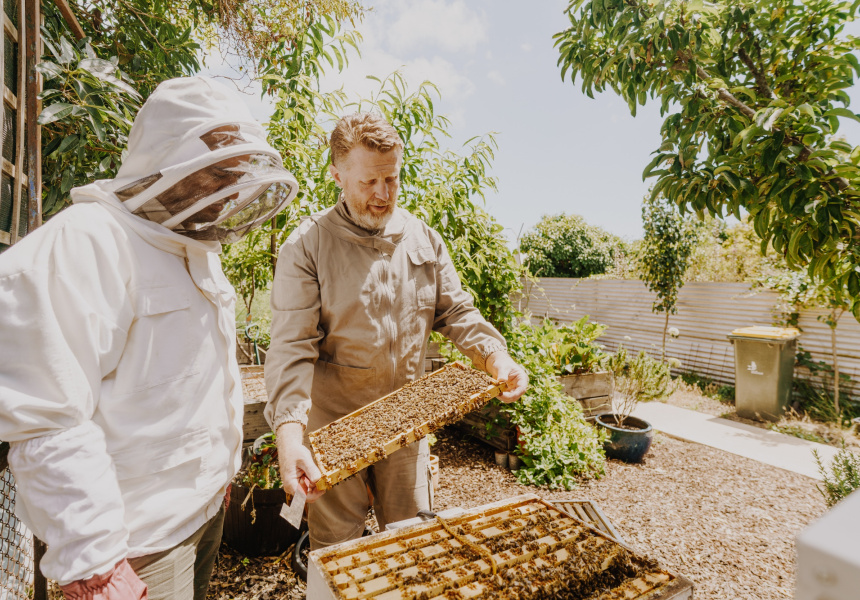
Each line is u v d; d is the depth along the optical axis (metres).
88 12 3.05
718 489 3.91
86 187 1.22
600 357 5.27
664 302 8.18
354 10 3.60
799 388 6.30
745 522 3.37
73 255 1.04
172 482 1.22
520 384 1.76
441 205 3.74
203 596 1.56
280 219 3.25
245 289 5.19
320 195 3.29
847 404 5.75
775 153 2.83
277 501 2.66
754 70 3.57
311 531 2.07
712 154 3.27
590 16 3.83
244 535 2.70
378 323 1.93
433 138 3.58
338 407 2.00
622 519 3.40
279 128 3.20
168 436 1.20
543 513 1.51
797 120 2.82
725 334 7.52
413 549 1.31
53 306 1.00
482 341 2.02
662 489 3.90
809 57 3.42
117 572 1.01
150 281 1.19
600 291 9.84
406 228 2.08
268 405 1.71
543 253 14.70
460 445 4.82
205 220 1.28
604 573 1.20
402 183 3.59
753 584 2.65
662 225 8.04
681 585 1.15
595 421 5.12
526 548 1.29
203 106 1.20
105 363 1.09
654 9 3.38
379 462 2.04
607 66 3.70
